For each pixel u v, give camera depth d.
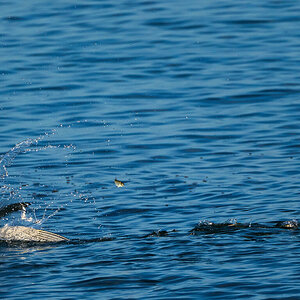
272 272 24.41
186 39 63.50
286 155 40.78
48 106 50.12
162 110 49.34
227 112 48.47
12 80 55.22
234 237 28.67
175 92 52.38
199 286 23.52
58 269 25.81
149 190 36.47
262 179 37.16
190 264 25.62
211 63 58.09
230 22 67.00
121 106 50.12
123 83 54.44
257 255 26.23
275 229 29.62
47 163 40.81
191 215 32.56
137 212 33.38
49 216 33.12
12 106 50.06
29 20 68.81
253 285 23.38
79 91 52.94
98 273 25.17
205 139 44.06
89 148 43.06
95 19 68.88
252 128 45.44
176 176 38.38
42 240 29.48
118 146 43.34
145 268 25.48
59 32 65.75
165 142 43.81
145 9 71.62
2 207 30.83
